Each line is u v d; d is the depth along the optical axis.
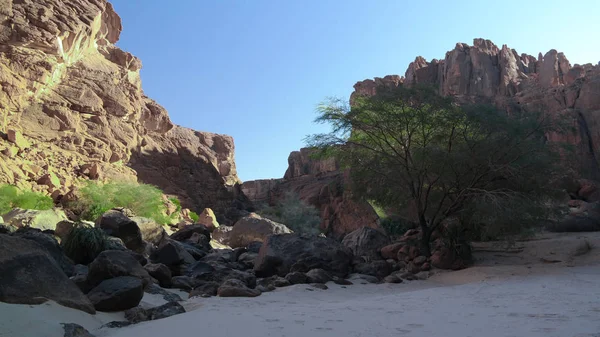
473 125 15.59
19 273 5.29
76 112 32.50
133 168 38.44
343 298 8.82
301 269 11.85
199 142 54.12
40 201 20.89
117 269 6.91
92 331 5.12
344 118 17.33
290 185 63.56
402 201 18.08
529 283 9.71
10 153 24.30
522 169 14.94
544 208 15.33
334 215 44.50
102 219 12.05
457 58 62.75
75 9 35.81
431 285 11.58
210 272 10.55
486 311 5.82
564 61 60.88
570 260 15.27
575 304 6.18
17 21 29.55
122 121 37.28
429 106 16.14
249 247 16.11
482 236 15.96
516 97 57.34
